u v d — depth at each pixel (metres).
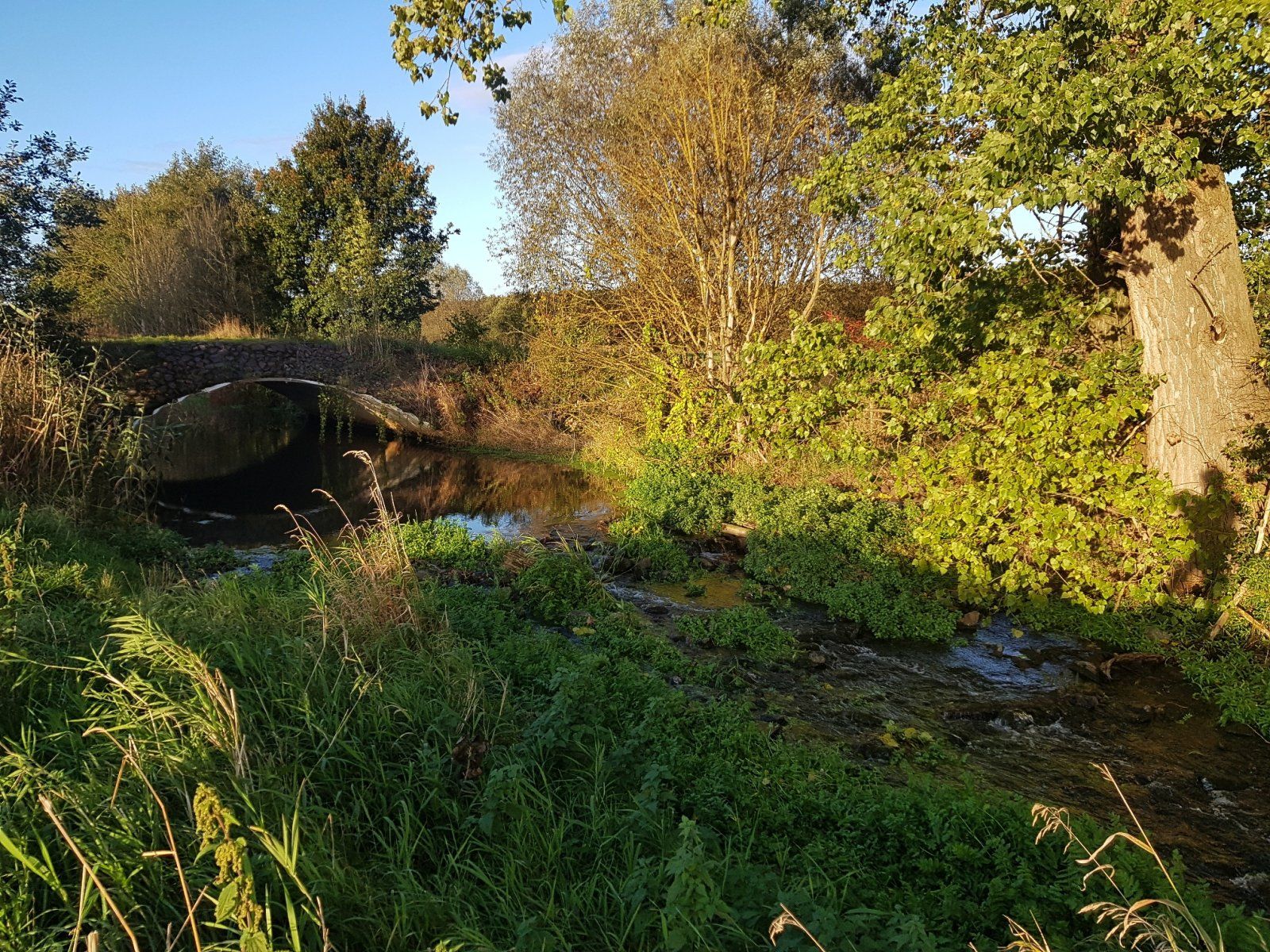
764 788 4.29
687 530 11.75
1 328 10.66
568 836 3.62
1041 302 9.73
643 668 6.49
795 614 8.35
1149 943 2.88
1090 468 7.95
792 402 10.86
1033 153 6.96
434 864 3.42
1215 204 8.01
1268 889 4.06
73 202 15.65
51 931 2.41
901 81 8.92
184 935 2.64
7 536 6.21
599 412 19.91
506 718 4.50
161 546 9.23
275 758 3.68
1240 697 6.19
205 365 21.34
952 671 6.97
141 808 2.97
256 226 30.66
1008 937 3.12
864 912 2.95
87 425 10.20
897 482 10.82
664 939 2.74
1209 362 8.12
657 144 15.17
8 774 3.08
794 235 15.67
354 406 25.42
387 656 5.01
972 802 4.05
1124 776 5.22
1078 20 7.17
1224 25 6.25
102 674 3.88
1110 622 7.77
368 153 30.25
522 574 8.51
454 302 40.47
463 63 8.55
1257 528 8.10
